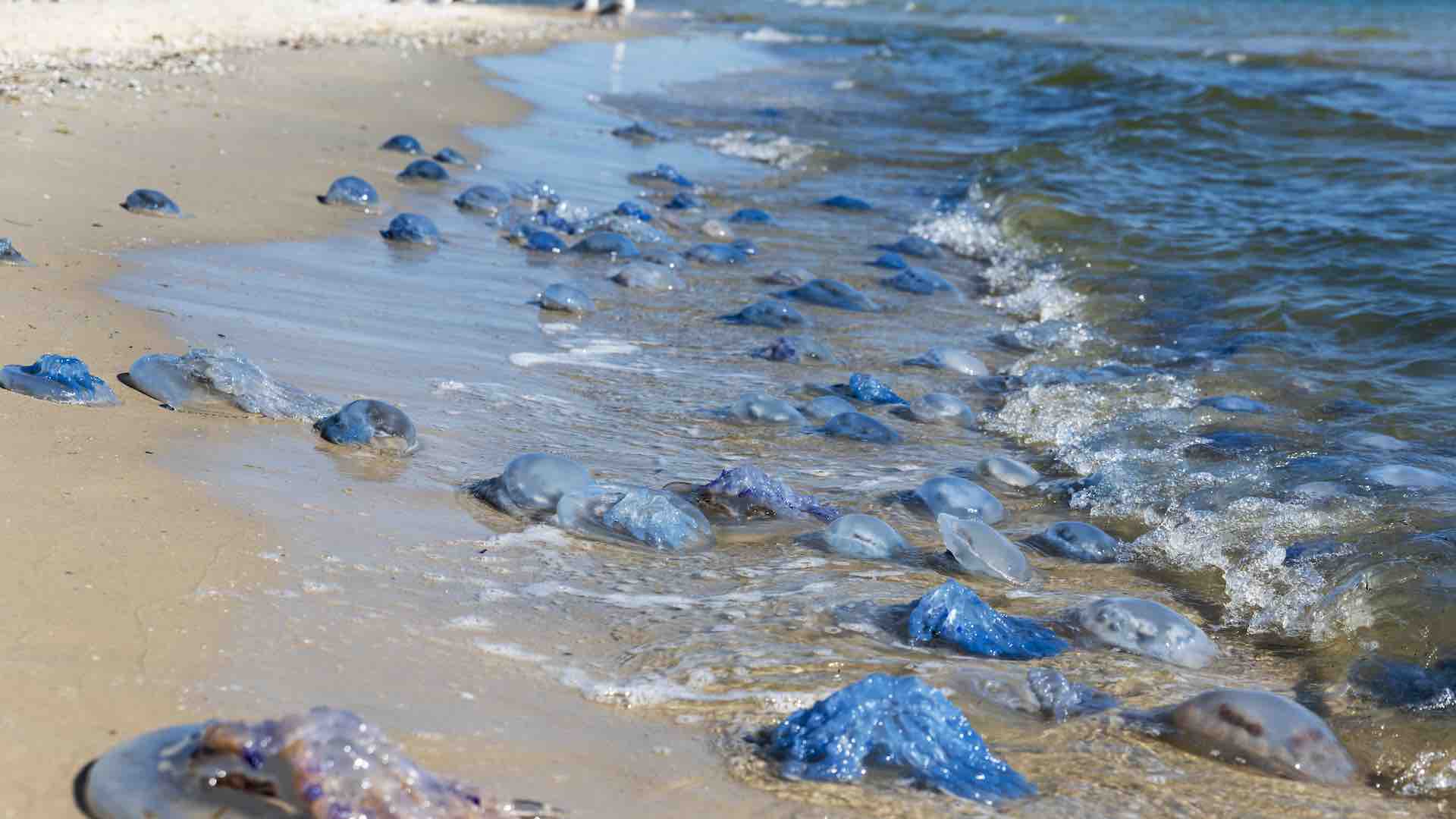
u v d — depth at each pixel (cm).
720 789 264
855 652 336
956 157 1336
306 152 974
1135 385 630
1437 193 1062
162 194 727
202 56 1341
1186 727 311
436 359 563
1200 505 479
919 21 3088
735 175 1189
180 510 356
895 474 500
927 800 266
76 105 981
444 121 1226
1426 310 741
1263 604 402
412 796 225
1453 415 593
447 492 415
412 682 288
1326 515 466
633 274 753
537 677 303
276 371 500
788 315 711
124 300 552
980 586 397
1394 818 287
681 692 305
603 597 355
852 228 1015
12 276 554
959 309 798
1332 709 339
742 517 432
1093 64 1869
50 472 365
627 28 2506
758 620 351
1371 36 2777
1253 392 632
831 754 274
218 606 306
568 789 255
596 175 1094
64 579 304
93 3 1551
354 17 1967
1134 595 409
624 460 473
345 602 322
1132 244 931
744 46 2372
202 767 227
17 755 236
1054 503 491
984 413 598
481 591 345
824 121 1538
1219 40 2608
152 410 434
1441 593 393
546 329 645
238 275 633
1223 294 814
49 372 429
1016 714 314
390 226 771
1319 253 884
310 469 411
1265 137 1344
